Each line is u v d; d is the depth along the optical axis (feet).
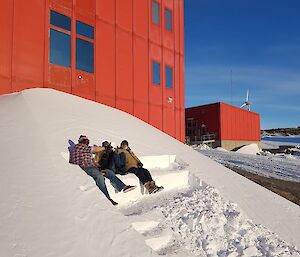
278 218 23.21
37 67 35.50
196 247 16.38
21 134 20.83
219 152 100.99
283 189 40.06
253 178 46.11
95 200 16.21
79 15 41.29
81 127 26.96
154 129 41.39
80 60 41.14
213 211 19.81
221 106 130.31
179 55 62.44
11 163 17.13
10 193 14.61
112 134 29.07
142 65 52.13
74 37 40.40
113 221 15.11
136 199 20.88
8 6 32.86
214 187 24.36
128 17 49.85
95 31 43.68
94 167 18.98
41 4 36.27
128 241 14.06
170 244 16.19
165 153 30.01
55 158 19.03
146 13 53.88
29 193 14.98
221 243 17.16
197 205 20.20
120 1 48.39
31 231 12.63
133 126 35.99
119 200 19.77
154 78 54.85
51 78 37.09
